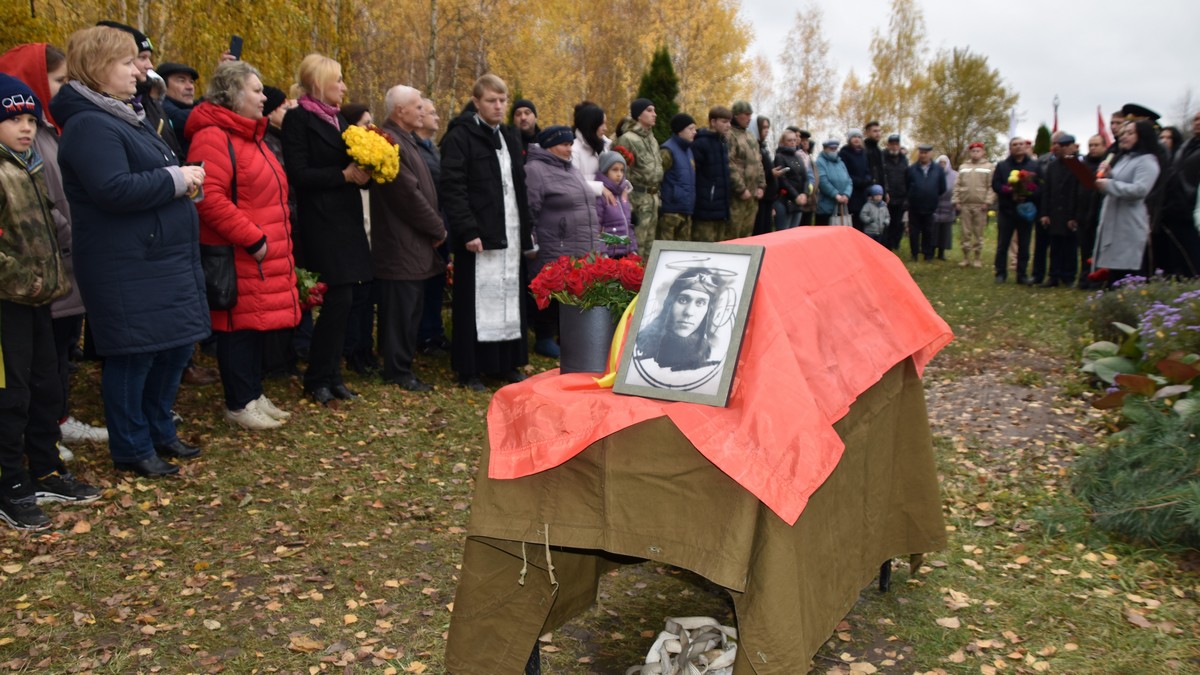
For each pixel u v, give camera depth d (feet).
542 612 7.89
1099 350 20.44
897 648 9.73
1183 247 28.17
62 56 14.66
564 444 6.86
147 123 13.32
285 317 16.29
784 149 37.40
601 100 136.56
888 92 165.27
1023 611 10.48
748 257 7.36
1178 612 10.36
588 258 8.45
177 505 13.06
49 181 14.42
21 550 11.34
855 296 8.93
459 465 15.38
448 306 25.26
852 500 8.55
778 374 6.67
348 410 17.99
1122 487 12.86
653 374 7.09
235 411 16.42
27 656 9.17
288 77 41.57
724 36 128.98
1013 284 37.45
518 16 94.63
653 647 8.36
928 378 22.24
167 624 9.90
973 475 15.02
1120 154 29.32
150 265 12.92
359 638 9.78
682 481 6.77
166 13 39.40
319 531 12.53
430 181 19.81
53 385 12.60
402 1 99.55
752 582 6.72
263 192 15.66
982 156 43.73
